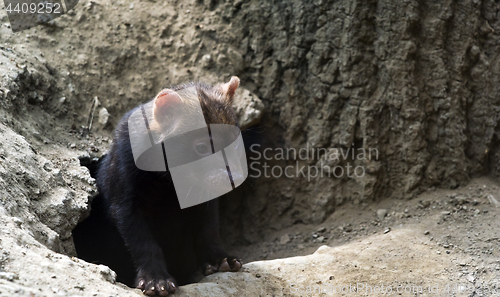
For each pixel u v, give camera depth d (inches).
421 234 260.1
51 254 153.6
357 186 323.3
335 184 329.1
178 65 333.4
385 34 305.4
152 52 332.2
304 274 221.3
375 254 239.5
